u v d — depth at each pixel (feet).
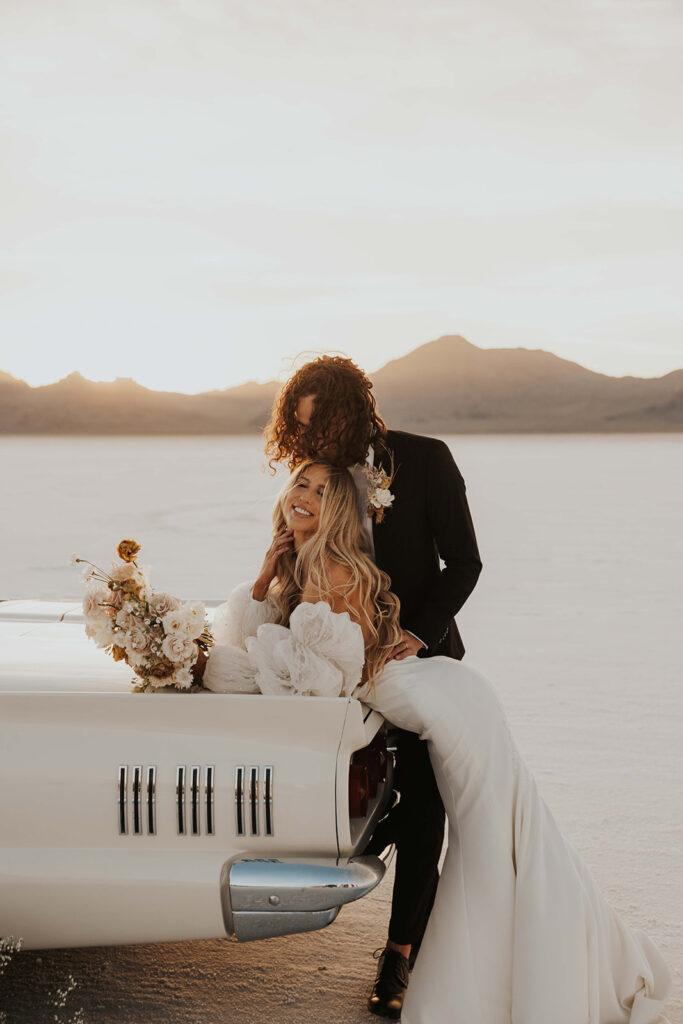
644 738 18.93
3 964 9.26
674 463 196.85
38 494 119.44
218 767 7.97
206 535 70.38
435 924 8.94
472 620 35.19
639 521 78.33
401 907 9.46
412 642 9.55
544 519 80.12
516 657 28.04
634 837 13.52
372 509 9.80
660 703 22.07
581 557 55.62
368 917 11.44
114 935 8.05
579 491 114.62
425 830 9.63
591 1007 8.56
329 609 8.66
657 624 34.19
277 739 8.01
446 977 8.73
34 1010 9.10
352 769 8.20
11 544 64.49
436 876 9.63
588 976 8.61
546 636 31.73
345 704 7.95
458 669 9.35
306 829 7.93
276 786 7.92
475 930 8.79
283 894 7.84
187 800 7.96
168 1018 9.00
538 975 8.53
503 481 135.95
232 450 341.41
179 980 9.76
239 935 8.00
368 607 9.23
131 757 8.01
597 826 13.97
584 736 19.12
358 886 7.82
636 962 9.03
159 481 148.46
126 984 9.66
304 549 9.37
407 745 9.87
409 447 10.14
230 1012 9.11
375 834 9.57
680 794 15.46
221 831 7.97
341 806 7.89
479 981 8.70
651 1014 8.88
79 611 12.69
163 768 7.98
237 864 7.91
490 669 26.27
